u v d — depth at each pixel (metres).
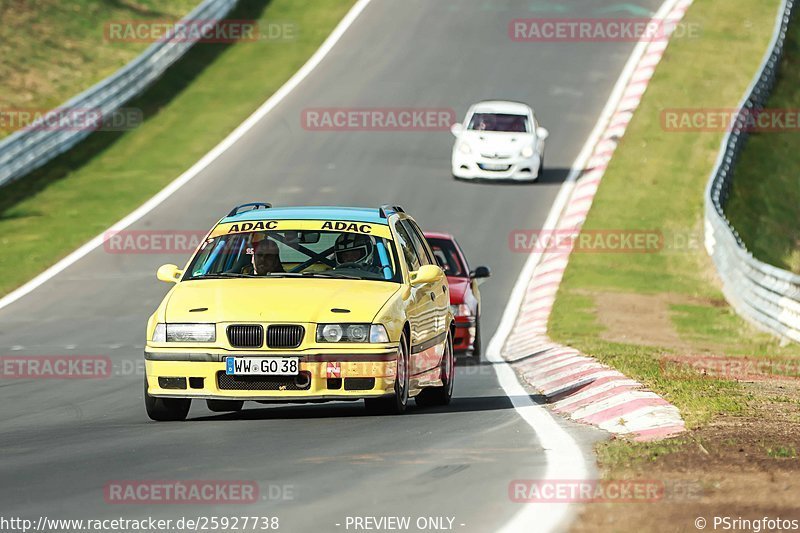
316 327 34.66
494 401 41.75
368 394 34.81
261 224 39.75
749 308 78.56
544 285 86.06
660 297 85.69
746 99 133.12
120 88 139.00
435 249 58.19
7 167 115.75
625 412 35.28
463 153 114.75
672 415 34.00
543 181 116.75
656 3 177.75
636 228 104.81
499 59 155.62
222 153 125.69
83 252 94.06
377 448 30.20
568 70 152.25
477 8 174.38
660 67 153.38
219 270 38.50
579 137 131.62
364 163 121.56
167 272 38.56
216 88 147.12
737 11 175.00
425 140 130.38
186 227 101.44
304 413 38.41
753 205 120.06
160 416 36.62
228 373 34.38
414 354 37.78
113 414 40.41
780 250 112.69
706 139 131.62
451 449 30.00
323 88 146.62
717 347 65.81
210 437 32.41
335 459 28.55
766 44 163.38
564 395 41.53
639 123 135.50
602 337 67.50
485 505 23.45
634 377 43.22
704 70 153.00
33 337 67.25
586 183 116.44
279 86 147.75
